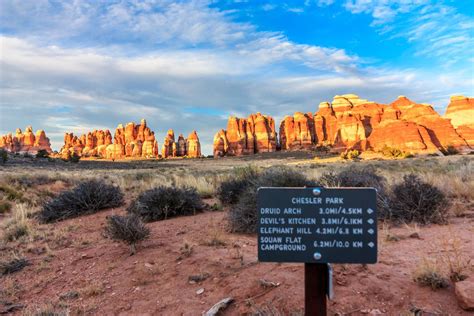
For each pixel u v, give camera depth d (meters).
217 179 15.53
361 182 9.46
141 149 191.50
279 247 3.04
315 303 3.07
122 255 6.16
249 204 7.25
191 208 9.54
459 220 6.82
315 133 169.75
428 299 3.65
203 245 6.23
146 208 9.31
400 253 5.04
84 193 11.12
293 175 8.55
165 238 6.99
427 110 130.00
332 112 178.75
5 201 13.71
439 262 4.40
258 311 3.72
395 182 10.32
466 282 3.58
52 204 10.67
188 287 4.65
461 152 108.06
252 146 169.38
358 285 4.05
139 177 24.34
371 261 2.95
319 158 102.31
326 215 3.00
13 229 8.55
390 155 89.75
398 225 6.77
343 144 138.50
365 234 2.96
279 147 175.38
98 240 7.44
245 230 7.04
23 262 6.18
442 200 7.03
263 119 176.38
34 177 22.73
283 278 4.41
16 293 5.11
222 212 9.34
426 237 5.75
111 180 21.08
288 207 3.03
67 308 4.43
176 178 17.25
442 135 118.62
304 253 3.01
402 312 3.49
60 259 6.37
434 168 19.33
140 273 5.27
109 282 5.14
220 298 4.24
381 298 3.76
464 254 4.68
